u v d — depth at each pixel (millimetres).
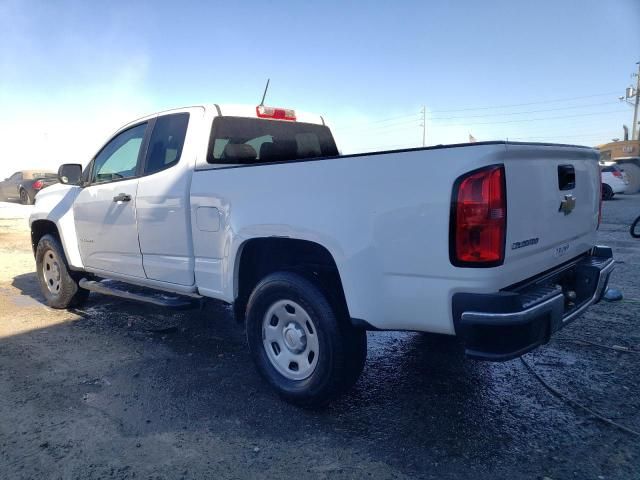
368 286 2939
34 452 2975
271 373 3586
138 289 5160
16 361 4414
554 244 3156
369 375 4023
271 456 2916
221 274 3863
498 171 2547
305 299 3264
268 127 4898
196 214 3996
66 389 3826
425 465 2803
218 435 3146
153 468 2811
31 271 8734
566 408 3418
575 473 2705
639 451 2898
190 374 4102
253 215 3500
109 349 4703
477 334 2602
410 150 2736
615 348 4406
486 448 2957
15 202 24594
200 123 4305
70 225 5602
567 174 3250
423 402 3547
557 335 4754
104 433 3180
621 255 8664
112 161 5172
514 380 3865
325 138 5633
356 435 3127
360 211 2932
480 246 2557
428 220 2682
